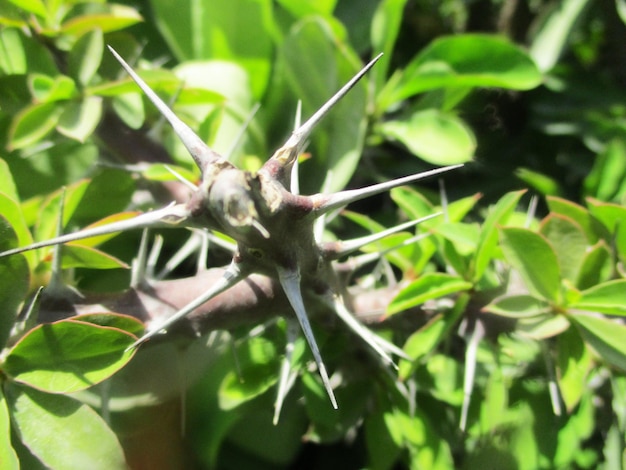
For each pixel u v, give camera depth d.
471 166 0.16
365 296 0.11
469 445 0.13
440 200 0.15
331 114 0.14
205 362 0.12
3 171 0.10
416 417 0.12
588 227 0.12
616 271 0.11
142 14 0.16
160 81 0.12
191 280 0.10
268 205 0.07
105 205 0.12
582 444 0.13
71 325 0.09
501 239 0.10
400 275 0.15
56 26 0.13
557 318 0.10
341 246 0.09
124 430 0.11
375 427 0.12
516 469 0.12
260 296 0.10
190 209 0.07
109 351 0.09
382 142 0.16
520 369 0.13
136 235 0.14
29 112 0.11
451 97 0.15
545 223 0.11
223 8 0.15
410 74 0.15
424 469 0.12
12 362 0.09
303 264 0.08
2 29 0.12
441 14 0.20
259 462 0.13
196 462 0.12
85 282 0.12
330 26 0.15
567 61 0.18
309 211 0.07
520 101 0.18
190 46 0.16
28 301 0.10
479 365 0.13
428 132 0.14
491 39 0.14
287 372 0.10
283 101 0.15
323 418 0.12
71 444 0.09
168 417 0.12
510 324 0.11
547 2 0.19
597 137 0.16
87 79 0.12
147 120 0.13
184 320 0.10
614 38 0.18
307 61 0.14
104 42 0.13
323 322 0.11
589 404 0.12
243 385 0.12
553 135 0.17
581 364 0.10
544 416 0.12
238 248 0.08
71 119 0.11
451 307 0.11
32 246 0.08
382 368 0.12
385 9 0.15
